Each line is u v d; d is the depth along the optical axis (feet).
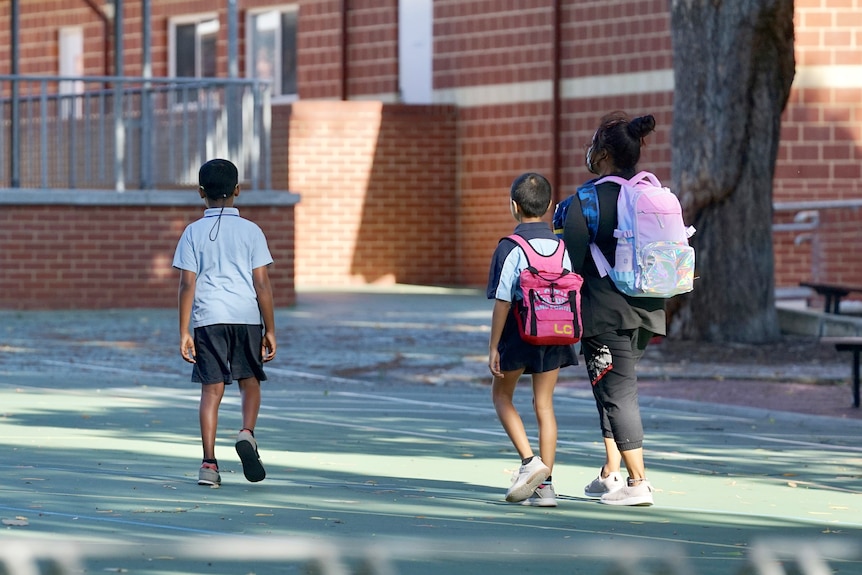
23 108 238.68
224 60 281.13
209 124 203.72
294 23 275.39
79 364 141.90
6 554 53.47
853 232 208.54
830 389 130.31
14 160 204.33
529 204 70.18
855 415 113.39
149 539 57.00
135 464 80.33
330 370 140.87
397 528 61.67
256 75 280.72
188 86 204.33
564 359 69.82
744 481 80.33
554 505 68.95
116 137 201.77
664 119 228.84
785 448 95.76
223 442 91.76
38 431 94.68
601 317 69.15
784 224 209.36
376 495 71.31
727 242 162.40
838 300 177.88
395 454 88.12
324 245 252.62
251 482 73.77
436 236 257.75
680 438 100.37
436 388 131.34
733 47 159.74
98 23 302.25
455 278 258.57
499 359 69.62
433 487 74.90
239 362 73.20
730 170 160.97
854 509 71.26
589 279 69.46
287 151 250.78
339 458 85.81
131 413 106.42
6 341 159.94
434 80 259.80
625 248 68.39
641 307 69.26
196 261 73.36
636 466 70.28
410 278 256.73
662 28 228.63
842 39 213.87
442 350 155.94
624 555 56.75
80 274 198.49
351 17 267.59
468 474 80.18
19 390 120.57
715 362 149.28
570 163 241.76
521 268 69.26
